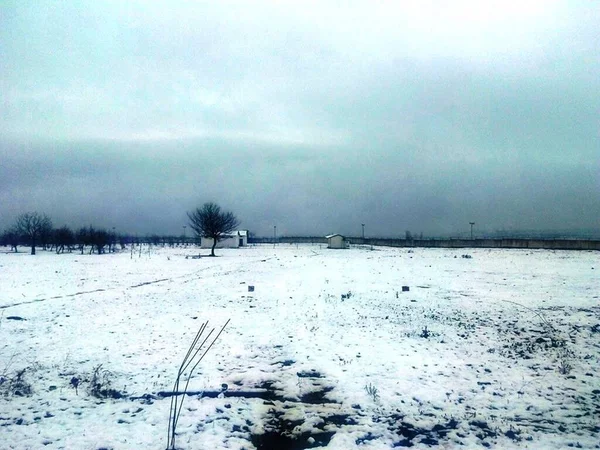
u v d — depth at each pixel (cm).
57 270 3594
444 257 5431
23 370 946
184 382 909
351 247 9375
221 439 660
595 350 1129
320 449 636
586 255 5012
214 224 6762
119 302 1934
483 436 671
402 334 1324
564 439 657
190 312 1691
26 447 628
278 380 933
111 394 838
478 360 1057
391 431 691
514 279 2759
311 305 1838
